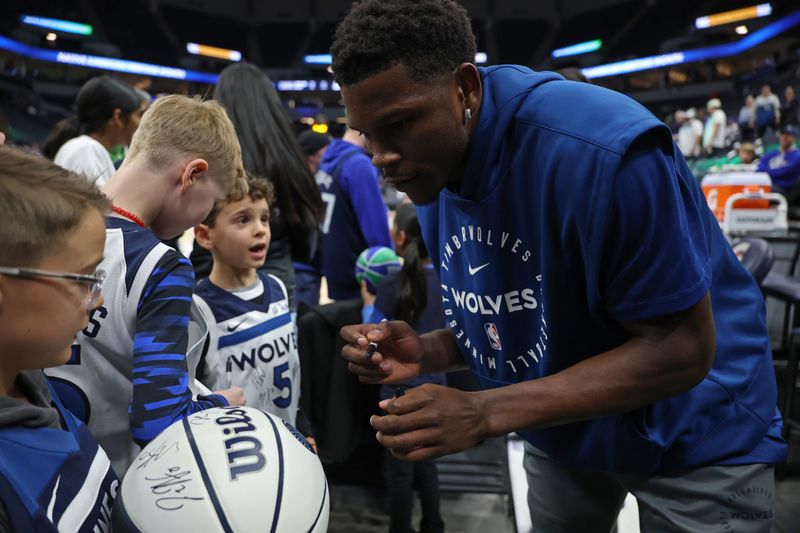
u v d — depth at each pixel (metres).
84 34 26.06
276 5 29.50
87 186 0.71
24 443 0.66
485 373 1.18
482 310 1.11
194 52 29.17
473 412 0.83
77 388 1.02
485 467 2.84
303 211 2.07
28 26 25.11
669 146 0.87
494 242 1.03
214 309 1.67
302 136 3.84
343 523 2.55
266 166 1.99
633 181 0.84
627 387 0.88
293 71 29.33
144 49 28.56
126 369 1.04
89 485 0.73
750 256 2.75
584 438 1.12
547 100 0.94
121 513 0.74
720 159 11.94
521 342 1.09
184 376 0.98
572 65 29.45
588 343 1.03
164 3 28.25
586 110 0.89
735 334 1.11
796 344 2.67
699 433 1.08
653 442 1.05
